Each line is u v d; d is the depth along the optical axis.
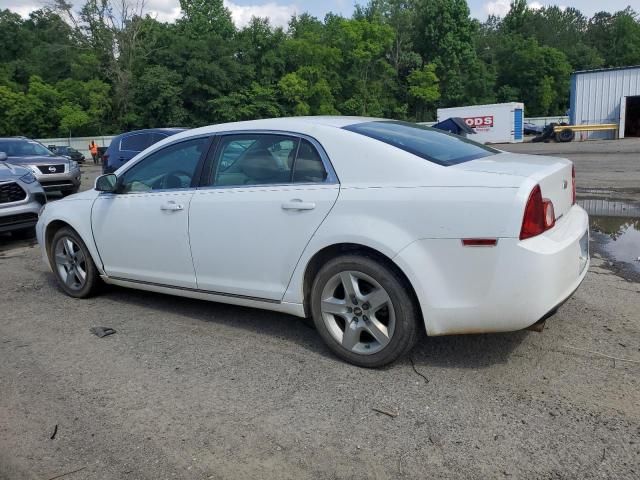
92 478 2.62
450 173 3.28
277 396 3.31
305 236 3.65
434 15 70.38
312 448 2.78
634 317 4.23
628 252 6.34
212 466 2.68
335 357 3.80
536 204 3.10
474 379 3.39
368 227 3.38
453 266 3.19
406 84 70.88
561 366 3.49
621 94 33.72
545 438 2.77
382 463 2.64
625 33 89.75
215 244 4.12
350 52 62.75
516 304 3.10
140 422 3.09
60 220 5.32
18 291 5.75
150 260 4.62
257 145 4.03
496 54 76.81
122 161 12.09
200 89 55.50
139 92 54.38
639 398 3.08
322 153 3.69
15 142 14.45
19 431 3.06
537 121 55.00
